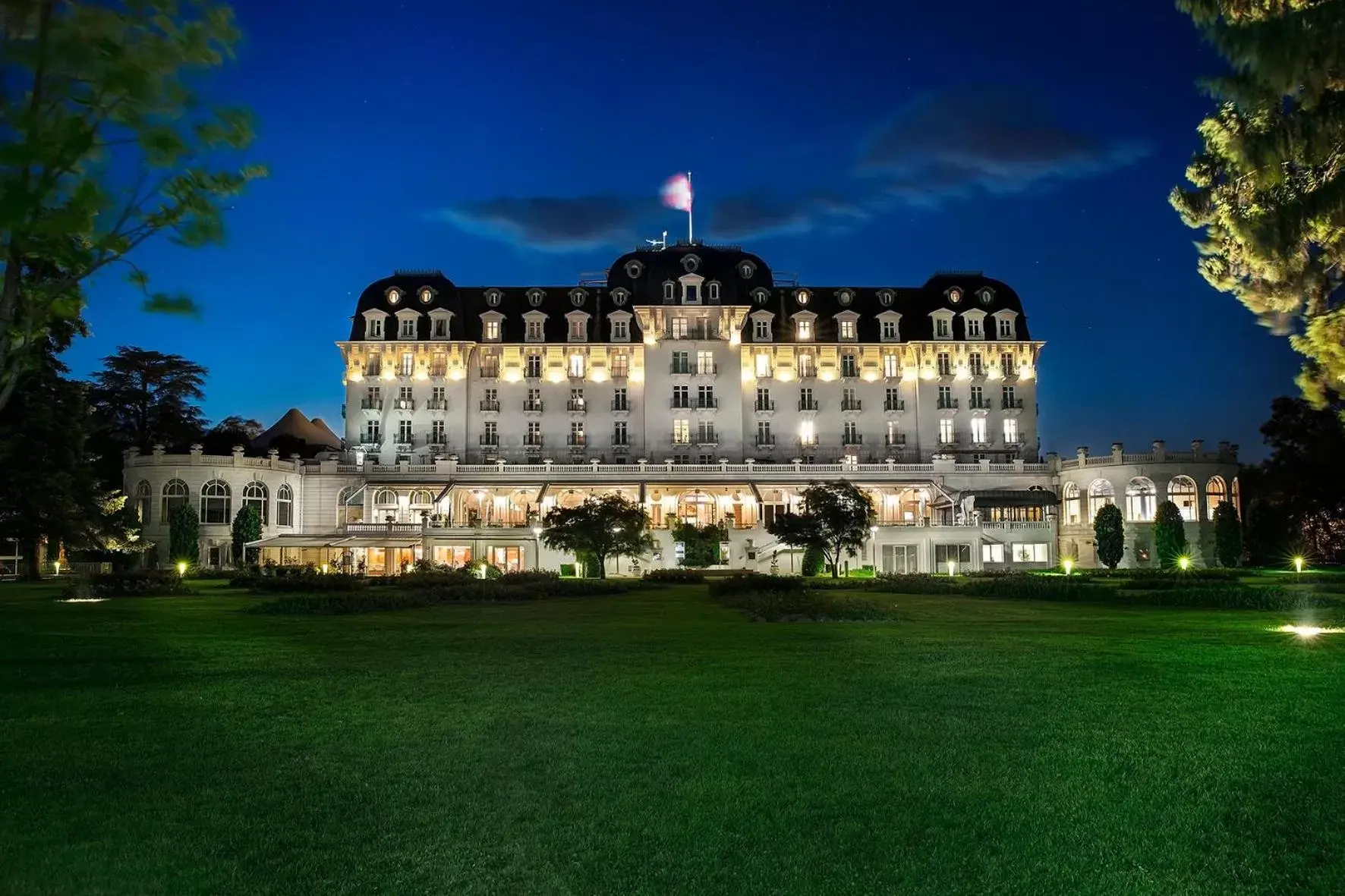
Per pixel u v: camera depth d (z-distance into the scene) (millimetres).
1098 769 10820
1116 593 38000
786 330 98000
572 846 8672
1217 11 14703
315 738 12477
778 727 12922
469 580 55188
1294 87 11844
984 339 96250
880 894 7754
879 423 96375
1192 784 10258
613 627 27922
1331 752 11453
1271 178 13664
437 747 11969
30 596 47031
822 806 9625
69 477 56562
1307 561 75812
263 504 82125
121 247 12664
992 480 89000
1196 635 24328
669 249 99188
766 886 7883
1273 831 8969
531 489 87188
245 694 15727
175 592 47344
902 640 23281
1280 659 19344
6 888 7871
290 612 34281
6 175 11258
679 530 78375
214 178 12898
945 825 9125
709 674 17594
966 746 11836
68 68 11633
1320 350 15055
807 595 39875
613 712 13961
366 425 94312
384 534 77688
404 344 94375
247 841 8828
